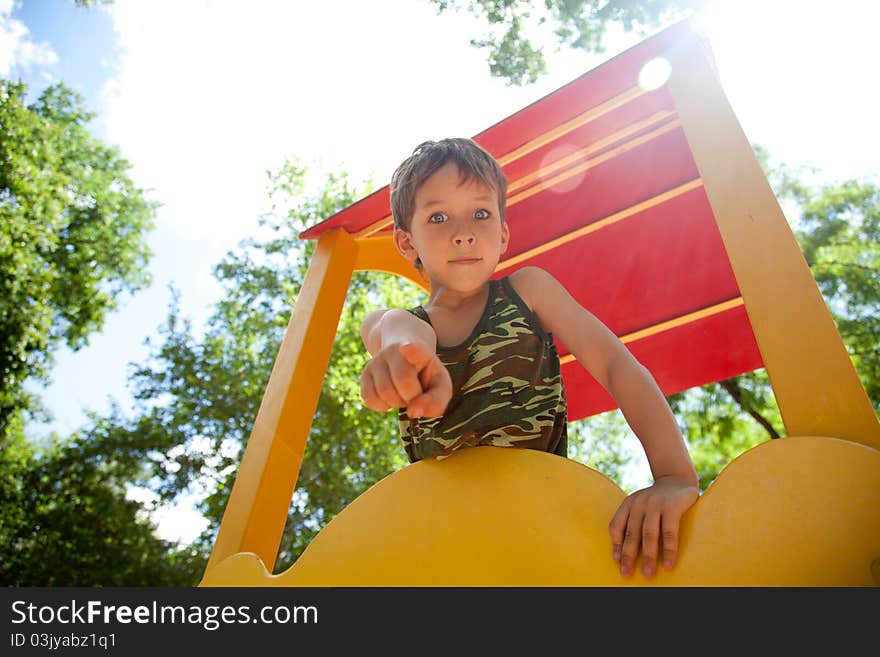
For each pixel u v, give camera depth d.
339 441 13.84
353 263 2.63
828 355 1.10
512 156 2.27
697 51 1.68
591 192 2.66
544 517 1.09
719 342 3.32
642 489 1.07
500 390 1.35
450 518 1.16
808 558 0.89
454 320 1.46
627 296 3.16
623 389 1.30
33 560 14.80
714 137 1.49
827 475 0.92
